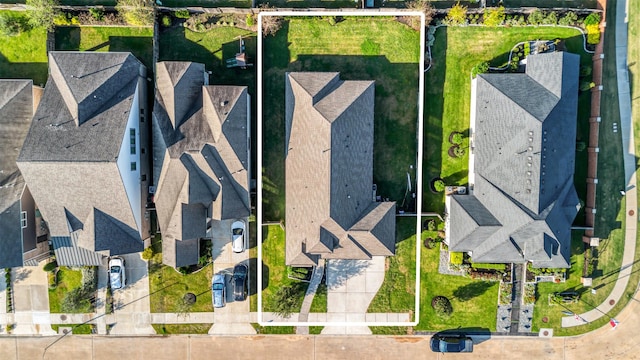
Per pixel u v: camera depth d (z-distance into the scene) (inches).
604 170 1214.9
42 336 1269.7
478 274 1226.0
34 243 1163.9
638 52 1189.7
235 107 1087.6
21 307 1256.8
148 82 1181.1
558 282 1243.8
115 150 1008.9
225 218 1119.6
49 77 1093.1
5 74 1190.9
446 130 1212.5
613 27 1185.4
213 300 1222.3
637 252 1238.3
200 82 1122.7
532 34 1187.3
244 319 1266.0
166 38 1185.4
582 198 1229.1
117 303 1258.0
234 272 1229.1
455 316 1261.1
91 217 1074.7
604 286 1250.6
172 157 1067.9
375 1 1173.1
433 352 1280.8
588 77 1186.6
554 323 1262.3
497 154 1122.7
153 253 1240.2
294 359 1279.5
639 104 1201.4
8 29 1125.1
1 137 1095.6
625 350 1263.5
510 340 1272.1
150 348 1278.3
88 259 1166.3
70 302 1171.9
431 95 1202.6
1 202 1081.4
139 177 1125.7
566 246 1152.2
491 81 1123.3
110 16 1156.5
